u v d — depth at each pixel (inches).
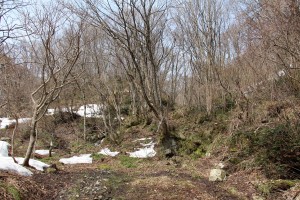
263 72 435.2
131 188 302.2
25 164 343.6
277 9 320.8
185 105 701.9
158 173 379.9
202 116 574.2
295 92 395.5
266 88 436.5
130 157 528.7
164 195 281.1
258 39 384.5
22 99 654.5
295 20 316.5
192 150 501.0
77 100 856.9
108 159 530.9
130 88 768.3
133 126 682.8
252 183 306.0
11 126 733.9
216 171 342.0
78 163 504.1
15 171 303.4
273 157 318.7
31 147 343.9
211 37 642.2
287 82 402.6
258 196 279.3
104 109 738.2
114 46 648.4
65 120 801.6
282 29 325.4
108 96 767.1
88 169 422.9
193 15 669.3
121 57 701.9
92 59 732.0
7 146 490.9
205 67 626.8
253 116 425.4
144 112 686.5
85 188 301.6
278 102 408.5
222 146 441.7
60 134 739.4
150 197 278.1
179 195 281.0
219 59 629.6
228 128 467.8
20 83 557.9
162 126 543.2
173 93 761.6
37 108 352.5
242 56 502.3
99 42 726.5
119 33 538.9
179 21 695.1
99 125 729.6
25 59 462.6
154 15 597.0
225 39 641.0
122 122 721.6
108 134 666.8
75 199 273.7
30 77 652.1
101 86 746.2
